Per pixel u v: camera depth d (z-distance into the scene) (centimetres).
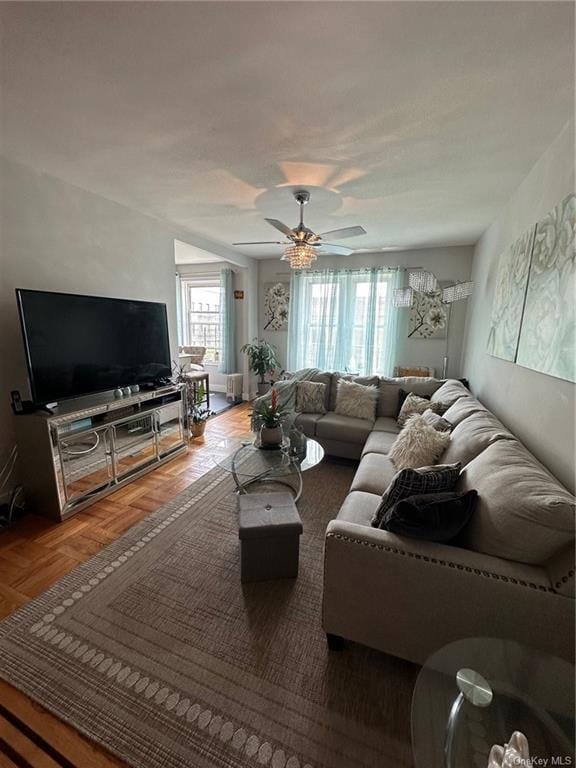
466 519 132
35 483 239
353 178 250
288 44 130
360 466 247
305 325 568
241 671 137
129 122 184
